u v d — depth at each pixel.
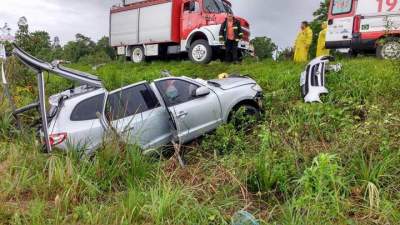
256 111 8.16
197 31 15.09
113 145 6.14
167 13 16.36
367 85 8.80
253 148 6.50
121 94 7.24
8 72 9.79
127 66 16.34
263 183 5.42
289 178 5.37
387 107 7.24
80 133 6.68
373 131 5.98
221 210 4.80
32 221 4.50
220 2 15.41
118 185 5.78
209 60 14.89
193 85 7.85
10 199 5.27
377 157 5.35
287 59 14.84
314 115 7.35
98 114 6.75
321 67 9.41
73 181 5.41
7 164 6.14
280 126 7.14
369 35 11.84
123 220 4.58
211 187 5.31
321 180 4.61
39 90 6.52
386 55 11.20
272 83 10.44
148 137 7.21
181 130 7.42
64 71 6.81
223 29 13.88
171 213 4.67
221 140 7.00
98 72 14.45
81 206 4.96
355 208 4.62
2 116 7.97
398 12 11.39
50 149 6.37
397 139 5.75
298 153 5.72
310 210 4.41
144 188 5.44
